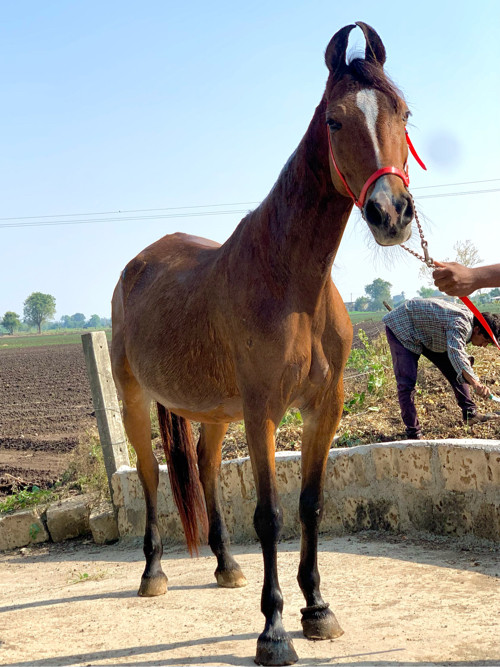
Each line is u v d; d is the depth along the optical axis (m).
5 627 4.14
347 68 3.17
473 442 4.74
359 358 9.09
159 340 4.21
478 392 5.59
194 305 3.96
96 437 8.15
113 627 3.97
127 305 4.95
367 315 59.06
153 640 3.68
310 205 3.33
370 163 2.89
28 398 20.58
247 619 3.89
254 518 3.39
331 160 3.14
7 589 5.41
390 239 2.77
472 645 3.12
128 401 4.96
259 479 3.39
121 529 6.54
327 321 3.50
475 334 5.86
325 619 3.46
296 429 6.94
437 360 6.05
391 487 5.18
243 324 3.44
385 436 6.21
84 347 6.81
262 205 3.63
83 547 6.61
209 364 3.85
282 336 3.34
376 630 3.44
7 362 39.94
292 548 5.27
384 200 2.76
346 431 6.39
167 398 4.33
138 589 4.72
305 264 3.35
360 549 4.87
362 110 2.95
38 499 7.33
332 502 5.51
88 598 4.64
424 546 4.77
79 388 22.62
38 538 6.91
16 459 10.80
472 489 4.67
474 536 4.69
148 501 4.89
